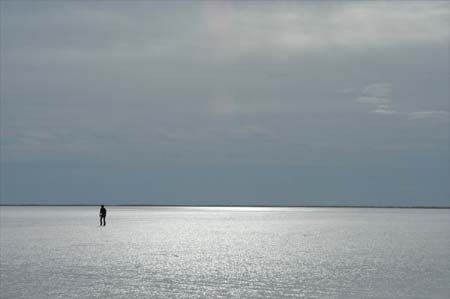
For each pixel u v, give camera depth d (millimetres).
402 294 41625
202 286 44344
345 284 45594
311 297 40531
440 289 43562
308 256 66188
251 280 47344
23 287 43156
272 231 120000
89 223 146250
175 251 70062
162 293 41469
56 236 92875
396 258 64375
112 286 43812
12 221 159000
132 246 75750
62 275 48719
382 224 164750
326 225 155125
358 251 72938
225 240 90438
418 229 132250
